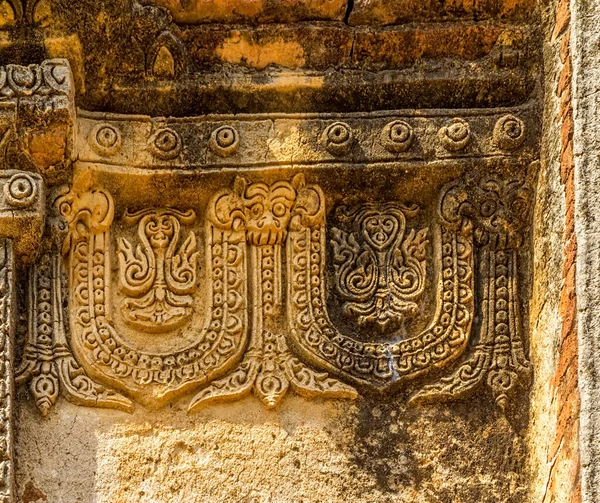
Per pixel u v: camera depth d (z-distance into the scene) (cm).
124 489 533
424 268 569
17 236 545
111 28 557
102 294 557
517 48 576
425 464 543
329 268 569
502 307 564
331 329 558
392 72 577
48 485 530
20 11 549
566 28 548
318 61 577
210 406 549
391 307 563
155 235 567
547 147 559
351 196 576
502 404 551
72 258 560
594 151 523
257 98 574
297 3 570
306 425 548
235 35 571
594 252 511
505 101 577
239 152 568
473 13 577
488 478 542
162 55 567
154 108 573
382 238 573
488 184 570
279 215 568
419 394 552
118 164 564
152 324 556
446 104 577
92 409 545
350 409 551
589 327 505
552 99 558
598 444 491
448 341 558
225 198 568
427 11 575
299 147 569
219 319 558
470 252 568
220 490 535
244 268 564
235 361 555
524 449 546
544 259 552
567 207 531
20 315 550
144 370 550
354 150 570
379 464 542
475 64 577
